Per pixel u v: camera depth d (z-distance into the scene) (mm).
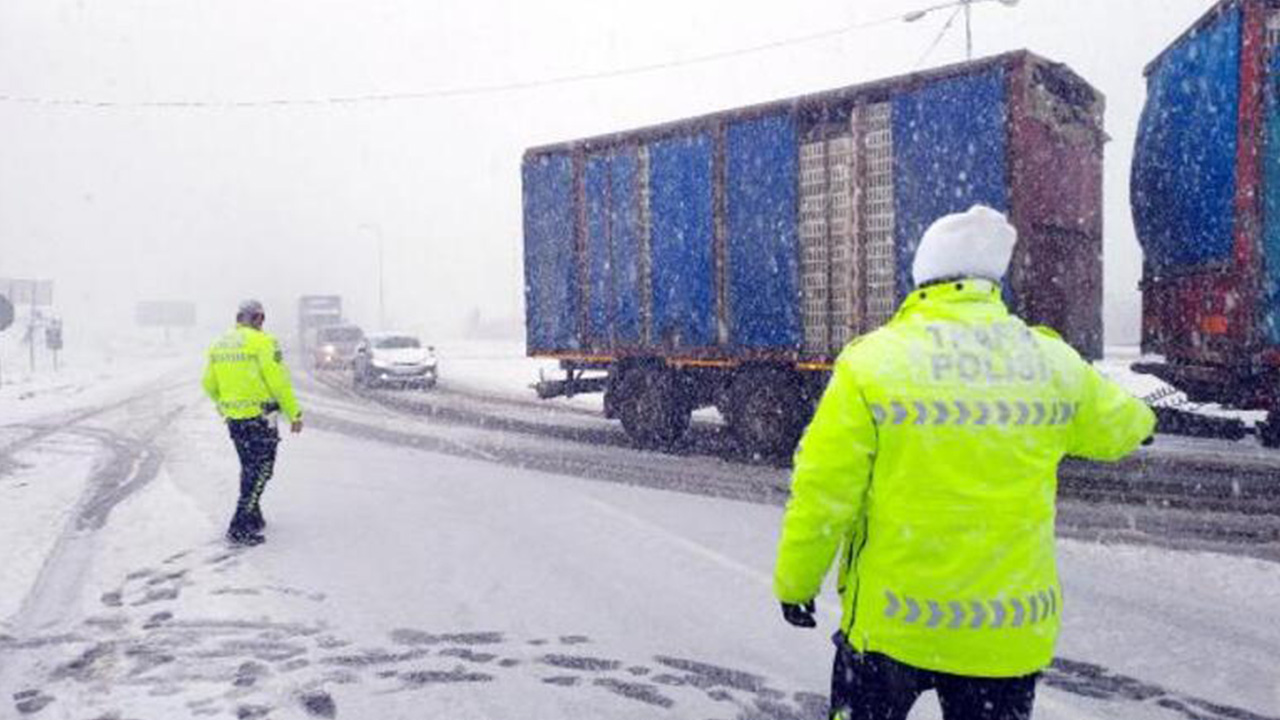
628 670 4922
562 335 15117
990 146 10062
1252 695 4516
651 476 10891
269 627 5578
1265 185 9422
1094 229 11711
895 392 2285
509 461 12227
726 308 12656
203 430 15742
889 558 2328
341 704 4484
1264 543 7246
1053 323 10625
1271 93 9352
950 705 2416
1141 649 5105
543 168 15250
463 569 6832
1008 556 2275
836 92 11312
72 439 14797
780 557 2443
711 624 5621
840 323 11453
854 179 11227
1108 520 8133
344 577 6621
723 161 12641
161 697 4562
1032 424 2320
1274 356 9430
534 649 5230
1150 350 12031
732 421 12773
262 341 7617
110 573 6727
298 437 14977
